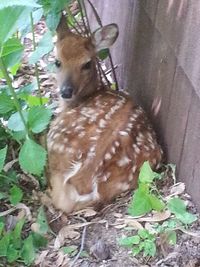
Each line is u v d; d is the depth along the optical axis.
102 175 0.73
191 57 0.70
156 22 0.82
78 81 0.88
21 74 1.02
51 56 1.04
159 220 0.71
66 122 0.77
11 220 0.74
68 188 0.74
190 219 0.69
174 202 0.71
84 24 0.94
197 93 0.69
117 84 0.95
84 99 0.88
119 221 0.72
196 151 0.71
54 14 0.79
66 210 0.74
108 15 1.07
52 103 0.93
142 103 0.89
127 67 0.96
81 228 0.73
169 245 0.68
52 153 0.75
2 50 0.67
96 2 1.15
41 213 0.74
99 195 0.74
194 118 0.71
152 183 0.76
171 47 0.77
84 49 0.88
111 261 0.68
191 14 0.70
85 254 0.69
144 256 0.68
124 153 0.74
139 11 0.90
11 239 0.71
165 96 0.80
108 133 0.75
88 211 0.74
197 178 0.71
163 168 0.79
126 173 0.74
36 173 0.70
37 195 0.78
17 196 0.75
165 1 0.79
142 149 0.76
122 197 0.75
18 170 0.81
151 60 0.85
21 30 0.82
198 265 0.66
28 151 0.70
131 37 0.94
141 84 0.89
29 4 0.61
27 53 1.06
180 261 0.67
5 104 0.72
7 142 0.83
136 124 0.78
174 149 0.77
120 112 0.79
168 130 0.79
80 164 0.73
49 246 0.71
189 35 0.71
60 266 0.69
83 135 0.75
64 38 0.89
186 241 0.68
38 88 0.84
